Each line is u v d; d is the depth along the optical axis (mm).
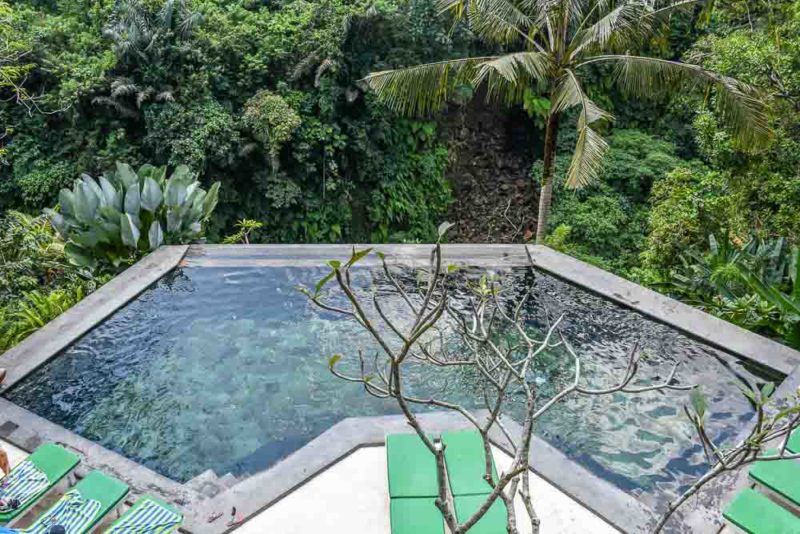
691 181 8273
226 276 5695
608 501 2914
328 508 2883
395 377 1688
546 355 4500
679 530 2754
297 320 5020
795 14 6492
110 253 6418
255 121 9719
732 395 3971
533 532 1601
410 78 7148
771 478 2773
